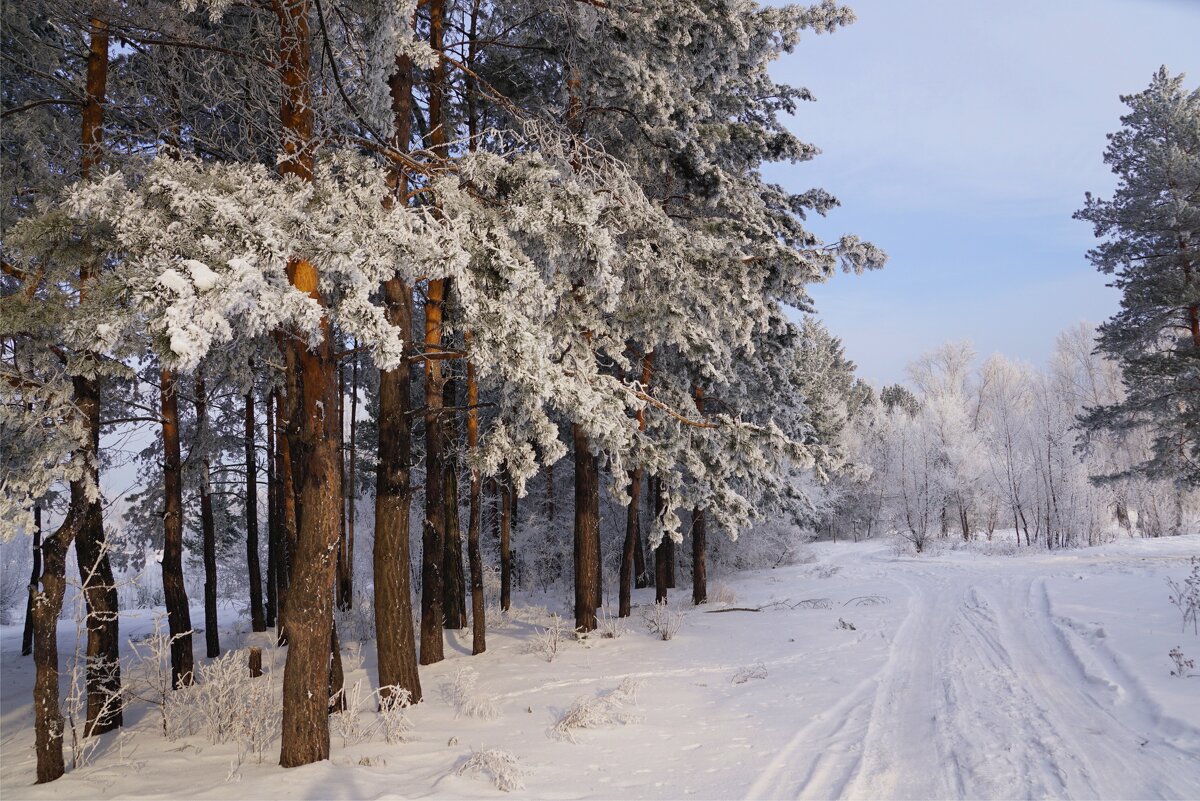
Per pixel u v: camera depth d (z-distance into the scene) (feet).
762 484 63.31
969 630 43.70
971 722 23.75
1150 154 86.58
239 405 62.34
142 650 49.16
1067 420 133.69
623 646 42.86
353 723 25.77
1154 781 16.99
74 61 36.01
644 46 37.45
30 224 24.08
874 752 21.25
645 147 42.96
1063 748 20.10
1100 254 92.73
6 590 123.34
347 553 67.00
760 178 58.54
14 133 31.94
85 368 25.04
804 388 87.40
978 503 149.69
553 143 29.63
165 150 28.45
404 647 31.17
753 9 42.11
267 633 61.05
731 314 38.42
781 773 19.71
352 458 68.80
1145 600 45.57
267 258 18.10
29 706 42.32
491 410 61.31
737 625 50.62
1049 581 65.16
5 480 24.07
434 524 41.96
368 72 24.09
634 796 18.33
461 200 25.46
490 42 41.19
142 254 18.78
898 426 179.93
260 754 23.07
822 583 80.28
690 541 88.12
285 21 24.95
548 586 83.35
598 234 25.62
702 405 59.52
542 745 23.40
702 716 26.86
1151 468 92.58
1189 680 25.45
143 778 21.62
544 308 25.43
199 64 30.81
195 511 67.72
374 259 19.71
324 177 22.59
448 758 22.38
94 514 29.35
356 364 67.46
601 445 38.86
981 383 204.74
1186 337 91.04
